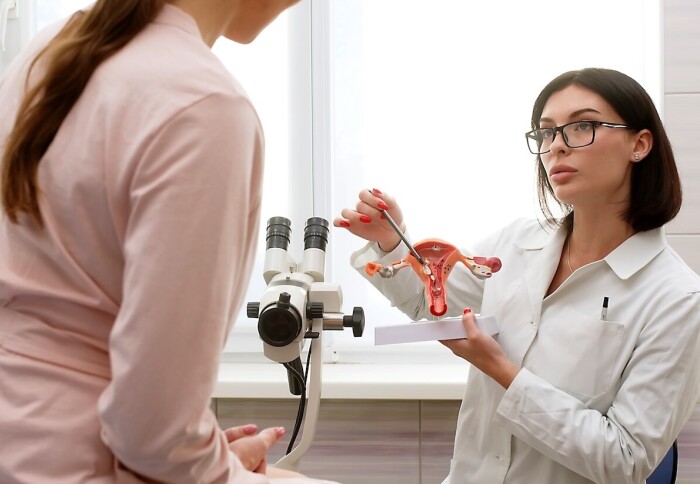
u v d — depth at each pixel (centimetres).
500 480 156
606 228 156
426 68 239
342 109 243
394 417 230
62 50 69
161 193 61
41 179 67
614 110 146
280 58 244
